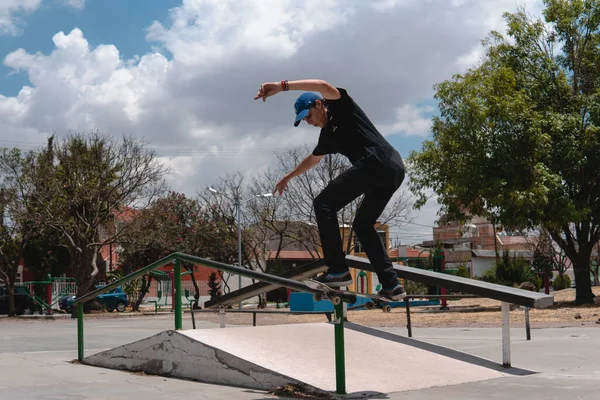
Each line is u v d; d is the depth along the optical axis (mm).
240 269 5270
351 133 4383
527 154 23656
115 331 17641
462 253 56125
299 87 4195
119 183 30656
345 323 7953
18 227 31188
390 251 51625
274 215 39438
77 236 30797
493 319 18531
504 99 23672
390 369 5910
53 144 30688
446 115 24859
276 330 7031
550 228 24391
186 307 41250
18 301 32500
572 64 26297
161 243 32969
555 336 11883
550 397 4965
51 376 6375
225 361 5781
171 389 5492
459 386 5477
